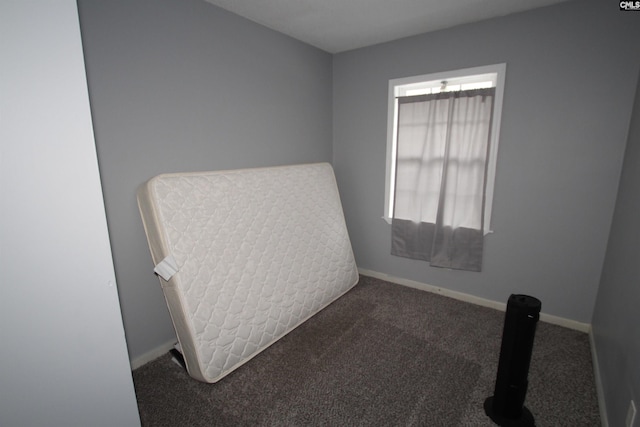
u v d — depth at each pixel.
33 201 0.81
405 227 3.09
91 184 0.91
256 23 2.48
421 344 2.22
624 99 2.02
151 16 1.85
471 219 2.70
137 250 1.97
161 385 1.86
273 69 2.68
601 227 2.21
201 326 1.82
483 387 1.81
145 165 1.93
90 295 0.94
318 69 3.15
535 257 2.50
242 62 2.42
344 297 2.96
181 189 1.92
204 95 2.19
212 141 2.29
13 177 0.78
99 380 0.99
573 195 2.28
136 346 2.03
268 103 2.68
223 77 2.30
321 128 3.30
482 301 2.79
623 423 1.28
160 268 1.75
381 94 3.05
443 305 2.80
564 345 2.19
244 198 2.24
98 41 1.65
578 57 2.12
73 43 0.84
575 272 2.35
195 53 2.11
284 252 2.44
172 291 1.80
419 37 2.73
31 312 0.84
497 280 2.71
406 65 2.85
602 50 2.04
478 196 2.62
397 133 2.98
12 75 0.75
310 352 2.14
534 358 2.06
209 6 2.15
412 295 3.00
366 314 2.64
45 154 0.82
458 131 2.63
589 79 2.10
